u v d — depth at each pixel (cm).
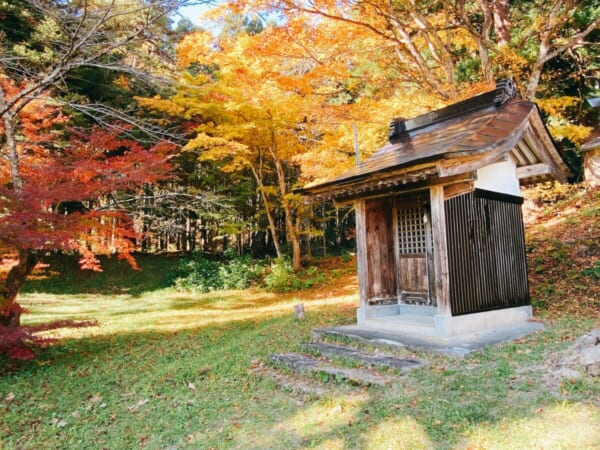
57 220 623
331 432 360
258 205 1953
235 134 1370
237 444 372
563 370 404
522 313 719
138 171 729
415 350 543
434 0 1177
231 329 889
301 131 1579
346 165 1127
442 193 620
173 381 557
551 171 772
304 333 729
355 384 464
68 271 1748
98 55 682
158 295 1545
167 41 777
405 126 881
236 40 1205
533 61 1230
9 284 679
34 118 884
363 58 1223
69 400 519
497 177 725
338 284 1466
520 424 318
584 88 1363
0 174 789
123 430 430
